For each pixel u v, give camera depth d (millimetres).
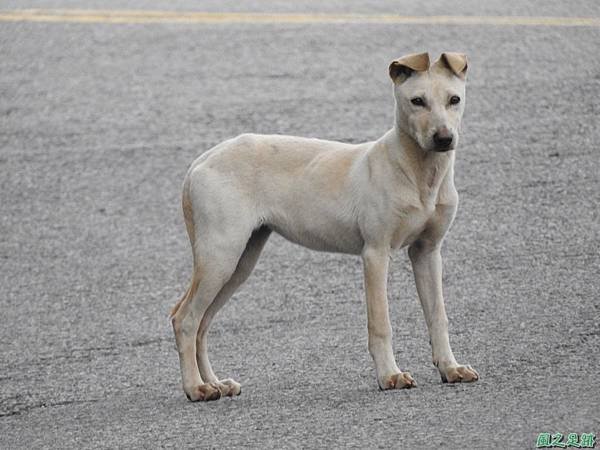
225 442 8664
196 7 25359
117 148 17797
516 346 10586
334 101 19031
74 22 24078
